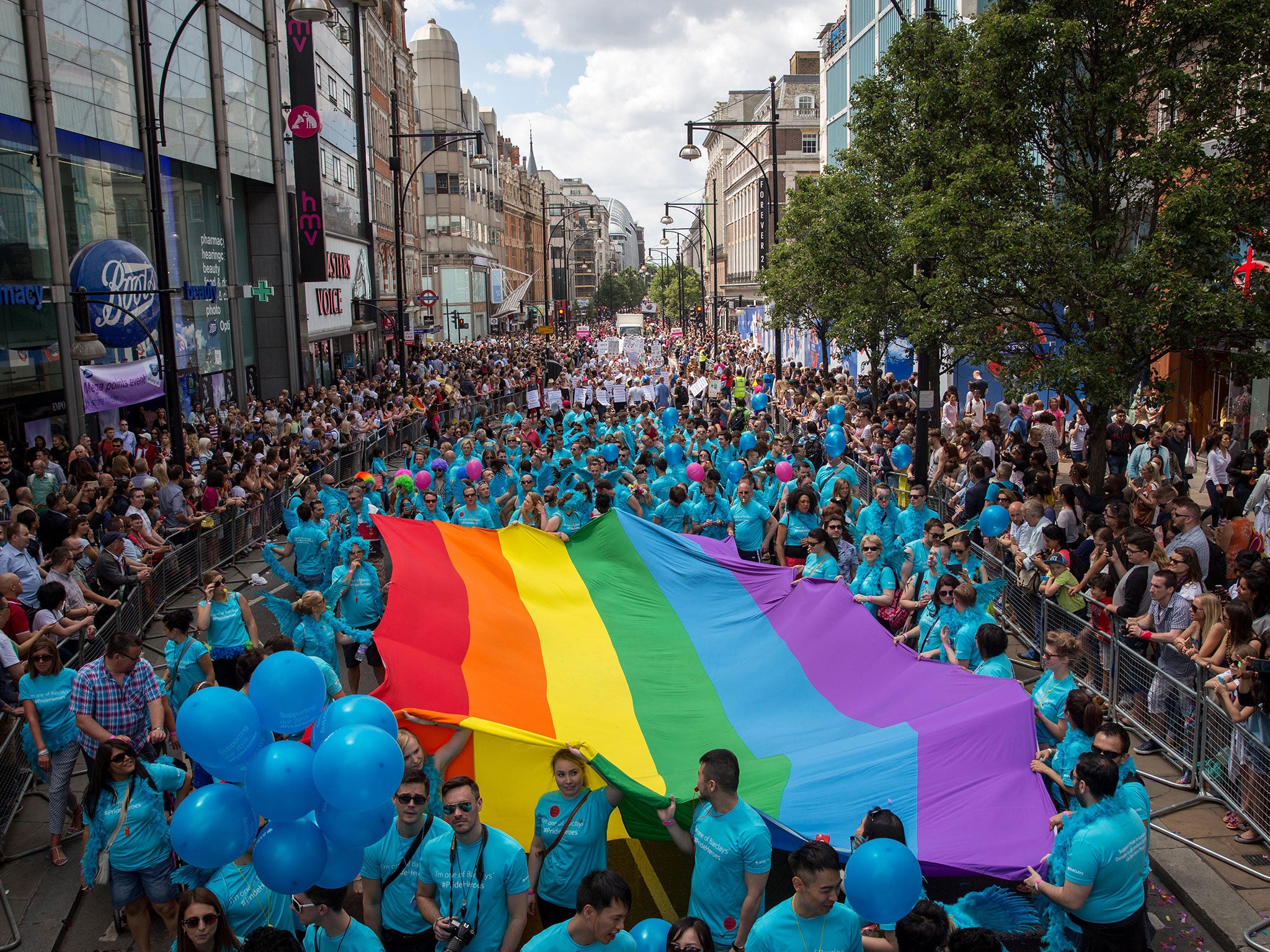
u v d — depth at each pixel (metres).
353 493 12.72
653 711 7.87
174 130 27.30
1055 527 10.48
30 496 13.24
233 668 9.51
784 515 12.68
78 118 22.06
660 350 59.81
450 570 9.05
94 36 22.88
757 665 8.62
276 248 34.72
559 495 15.10
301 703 5.24
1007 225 13.95
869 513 11.78
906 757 6.85
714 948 4.90
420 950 5.54
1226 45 13.75
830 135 51.25
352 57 48.75
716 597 9.66
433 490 17.45
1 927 7.01
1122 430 19.25
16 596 9.53
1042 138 15.29
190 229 28.55
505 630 8.45
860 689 8.18
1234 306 12.61
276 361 35.03
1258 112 13.44
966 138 16.02
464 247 83.12
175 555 14.02
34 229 19.97
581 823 5.82
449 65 82.00
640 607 9.41
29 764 8.95
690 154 30.66
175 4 27.17
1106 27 14.17
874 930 5.25
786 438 17.27
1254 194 13.40
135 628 11.89
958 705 7.38
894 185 21.58
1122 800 5.54
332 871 4.91
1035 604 11.07
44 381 20.11
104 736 7.58
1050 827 6.23
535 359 55.09
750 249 97.44
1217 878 7.05
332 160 42.97
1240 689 7.57
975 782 6.62
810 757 7.14
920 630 9.30
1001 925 5.89
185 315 27.77
